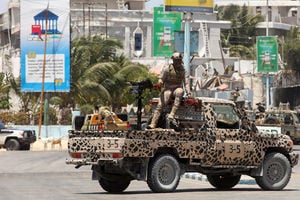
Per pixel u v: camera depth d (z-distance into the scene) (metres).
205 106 38.94
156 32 129.00
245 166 39.62
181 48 109.31
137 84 38.88
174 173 38.03
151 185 37.59
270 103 166.25
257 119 97.31
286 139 40.81
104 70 127.31
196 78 163.75
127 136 36.91
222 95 136.38
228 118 39.72
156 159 37.59
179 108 38.84
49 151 91.19
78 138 38.38
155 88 39.12
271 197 36.19
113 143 37.12
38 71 107.94
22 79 107.94
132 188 43.19
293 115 99.06
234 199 35.00
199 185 45.12
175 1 107.06
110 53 137.75
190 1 108.06
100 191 40.88
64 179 50.88
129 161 37.50
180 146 37.97
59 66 107.75
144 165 37.53
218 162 38.91
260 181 40.12
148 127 38.84
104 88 125.88
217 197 35.97
